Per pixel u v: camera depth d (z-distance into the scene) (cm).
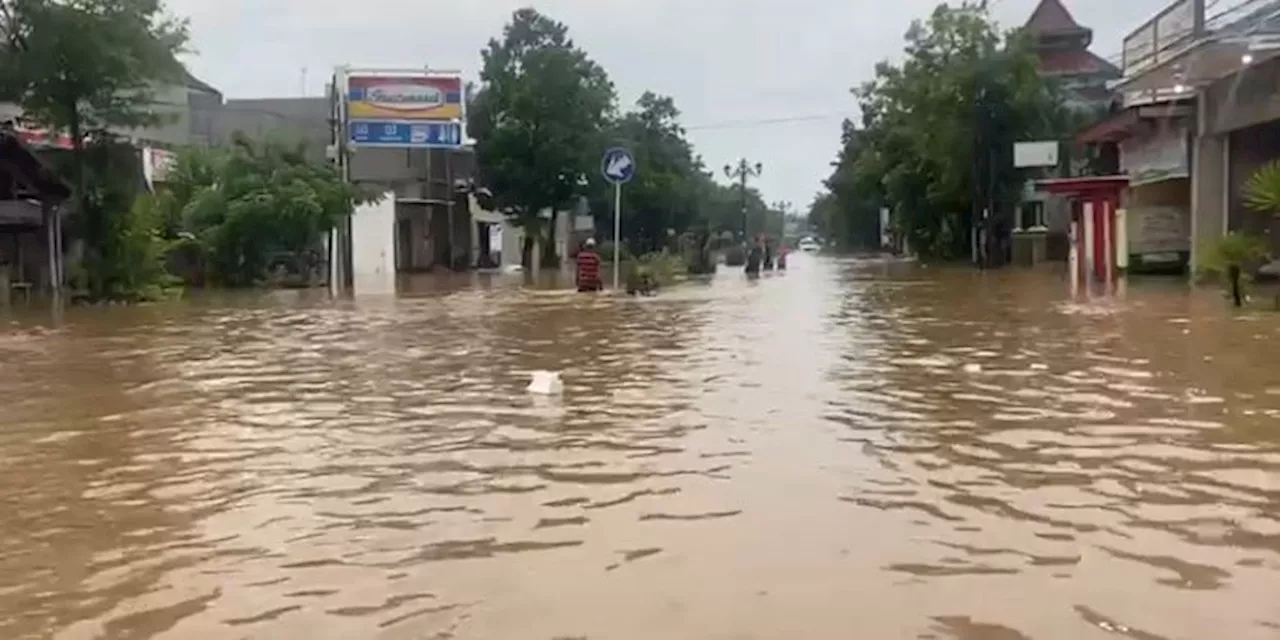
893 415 840
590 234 6962
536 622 414
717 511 570
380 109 4053
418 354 1321
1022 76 4375
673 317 1866
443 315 1995
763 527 538
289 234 3462
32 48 2598
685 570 473
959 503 578
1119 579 452
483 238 5809
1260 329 1387
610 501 594
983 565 474
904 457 691
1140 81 2331
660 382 1041
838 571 468
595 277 2828
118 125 2806
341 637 404
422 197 4838
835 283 3180
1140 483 614
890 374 1070
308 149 3994
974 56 4434
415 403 941
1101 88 4853
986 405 877
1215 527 527
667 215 7175
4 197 2736
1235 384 950
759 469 664
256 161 3628
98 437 811
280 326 1798
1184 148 2730
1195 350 1192
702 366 1158
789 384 1015
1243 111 2239
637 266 2973
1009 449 709
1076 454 690
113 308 2375
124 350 1432
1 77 2594
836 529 533
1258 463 657
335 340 1527
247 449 757
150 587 469
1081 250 2892
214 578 479
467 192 5388
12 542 542
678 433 782
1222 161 2416
